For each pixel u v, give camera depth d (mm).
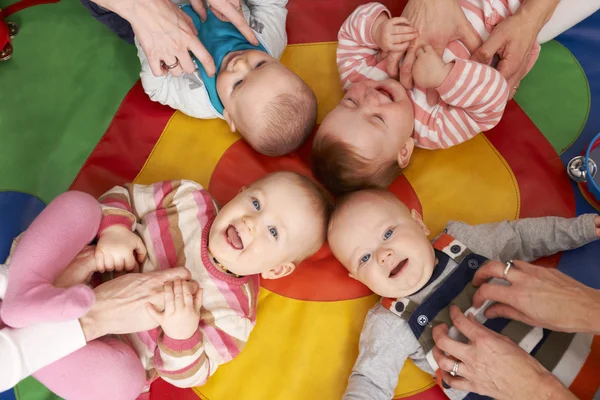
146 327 1288
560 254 1523
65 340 1160
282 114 1542
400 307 1436
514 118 1700
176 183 1532
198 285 1409
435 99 1597
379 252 1379
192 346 1321
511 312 1279
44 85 1746
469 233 1506
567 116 1699
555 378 1145
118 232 1363
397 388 1457
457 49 1582
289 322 1542
